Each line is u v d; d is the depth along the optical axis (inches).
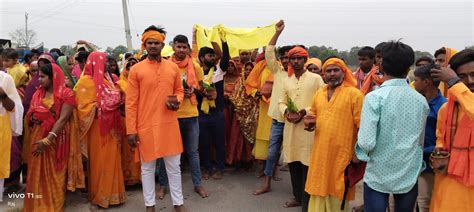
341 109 143.8
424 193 142.3
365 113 119.0
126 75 203.9
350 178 145.9
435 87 136.1
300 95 177.8
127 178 208.4
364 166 142.6
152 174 168.4
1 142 170.4
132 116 162.1
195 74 200.7
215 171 232.1
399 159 117.3
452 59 115.7
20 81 238.4
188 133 196.4
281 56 199.2
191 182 222.1
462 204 114.3
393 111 116.0
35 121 169.8
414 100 116.3
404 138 117.0
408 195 122.2
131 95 162.1
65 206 186.9
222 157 226.8
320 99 151.6
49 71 169.5
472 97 107.0
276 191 208.8
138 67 161.9
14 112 174.2
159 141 162.1
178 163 172.4
